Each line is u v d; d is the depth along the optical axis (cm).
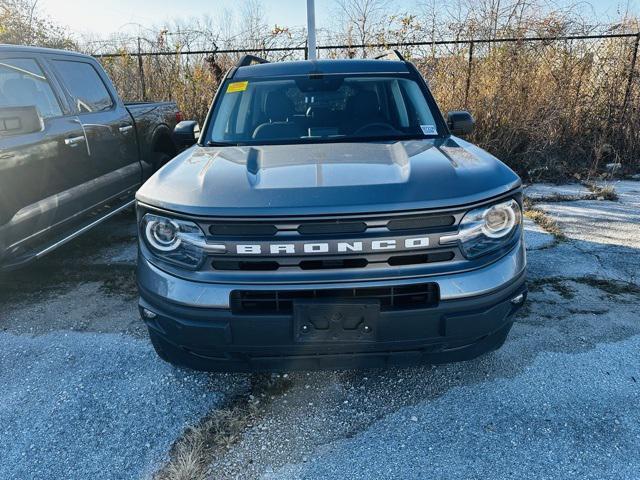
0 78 369
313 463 221
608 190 639
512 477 209
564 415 245
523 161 763
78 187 429
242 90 363
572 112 795
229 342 219
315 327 213
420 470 215
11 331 344
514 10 823
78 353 314
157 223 227
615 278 398
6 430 247
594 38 793
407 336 217
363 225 209
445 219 213
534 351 299
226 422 246
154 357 306
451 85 823
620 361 288
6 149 347
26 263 362
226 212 210
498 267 222
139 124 543
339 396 264
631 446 224
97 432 244
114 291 404
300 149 288
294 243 208
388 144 298
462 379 275
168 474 217
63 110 422
